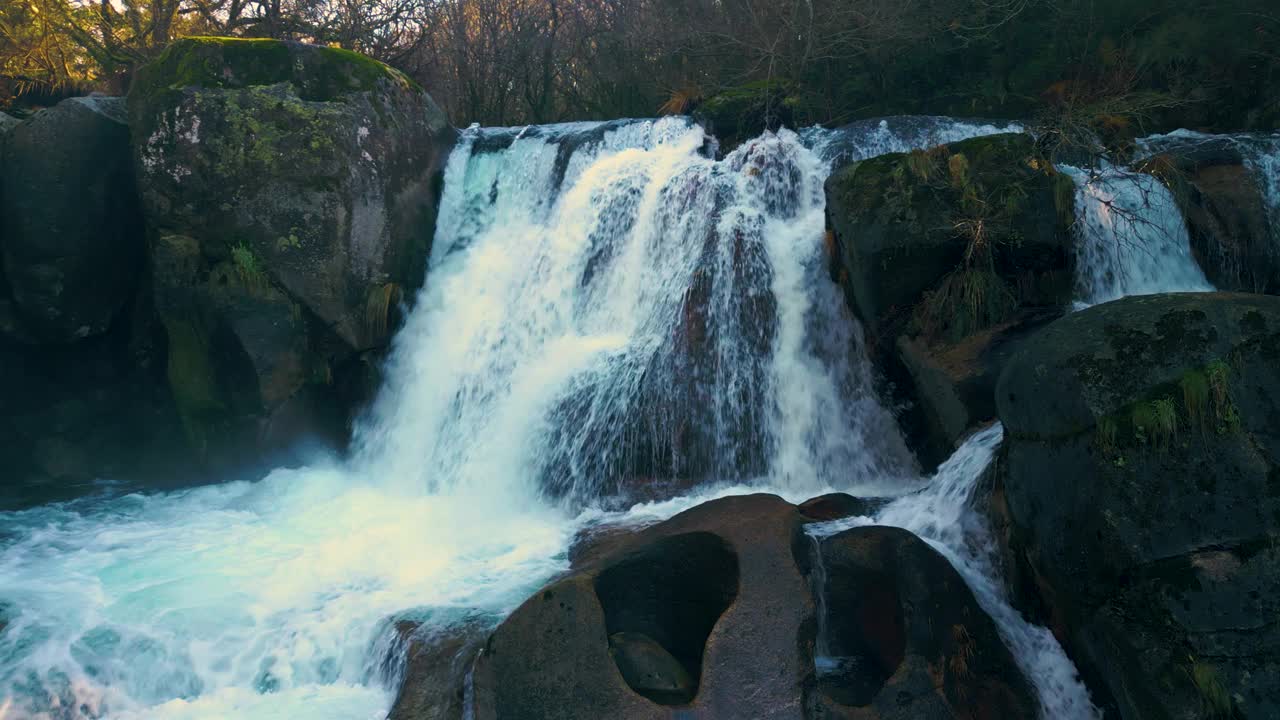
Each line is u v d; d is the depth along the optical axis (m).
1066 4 12.63
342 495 9.18
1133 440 4.36
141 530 8.16
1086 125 8.68
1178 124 11.39
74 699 5.45
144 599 6.50
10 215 9.80
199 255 9.54
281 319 9.57
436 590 6.34
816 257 8.65
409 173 10.56
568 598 4.83
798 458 8.15
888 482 7.84
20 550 7.60
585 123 11.70
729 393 8.22
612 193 9.84
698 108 11.09
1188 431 4.29
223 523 8.34
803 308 8.52
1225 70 11.34
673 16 15.80
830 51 13.95
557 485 8.34
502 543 7.30
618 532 7.07
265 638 5.91
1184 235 8.31
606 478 8.17
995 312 7.20
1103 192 8.21
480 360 9.82
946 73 13.74
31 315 10.05
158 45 17.44
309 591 6.57
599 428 8.30
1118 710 4.36
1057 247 7.37
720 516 5.43
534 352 9.52
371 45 19.38
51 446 10.47
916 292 7.50
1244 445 4.23
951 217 7.25
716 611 5.09
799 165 9.54
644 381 8.29
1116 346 4.56
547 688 4.66
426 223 10.78
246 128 9.43
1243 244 8.27
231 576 6.93
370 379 10.23
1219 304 4.52
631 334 9.12
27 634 5.96
